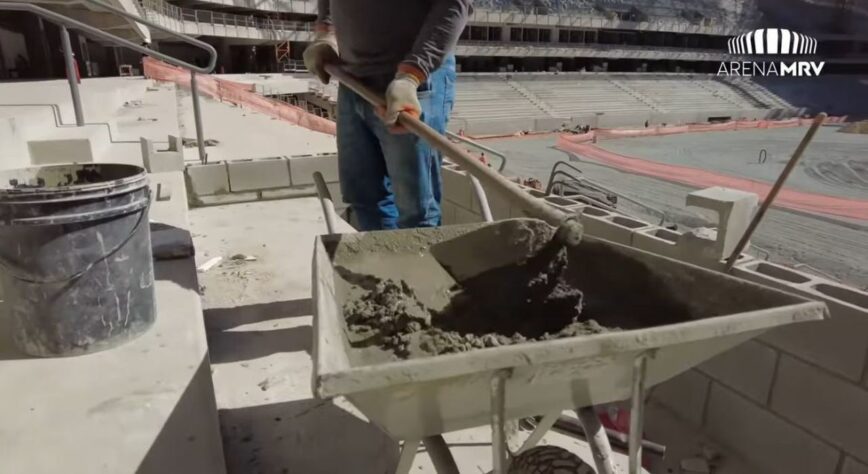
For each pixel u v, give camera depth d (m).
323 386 0.83
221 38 30.22
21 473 1.29
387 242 1.77
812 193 14.69
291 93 24.69
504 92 33.25
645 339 0.98
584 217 3.06
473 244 1.81
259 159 4.70
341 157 2.38
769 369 2.22
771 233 10.65
